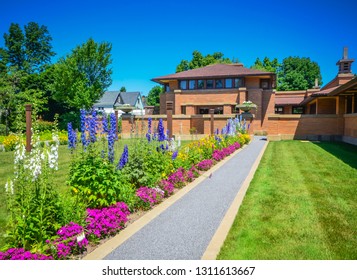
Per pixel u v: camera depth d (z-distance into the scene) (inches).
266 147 759.7
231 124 789.2
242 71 1375.5
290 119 989.2
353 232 206.2
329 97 1091.9
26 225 165.8
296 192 309.7
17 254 150.6
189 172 370.9
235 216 237.9
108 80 1611.7
